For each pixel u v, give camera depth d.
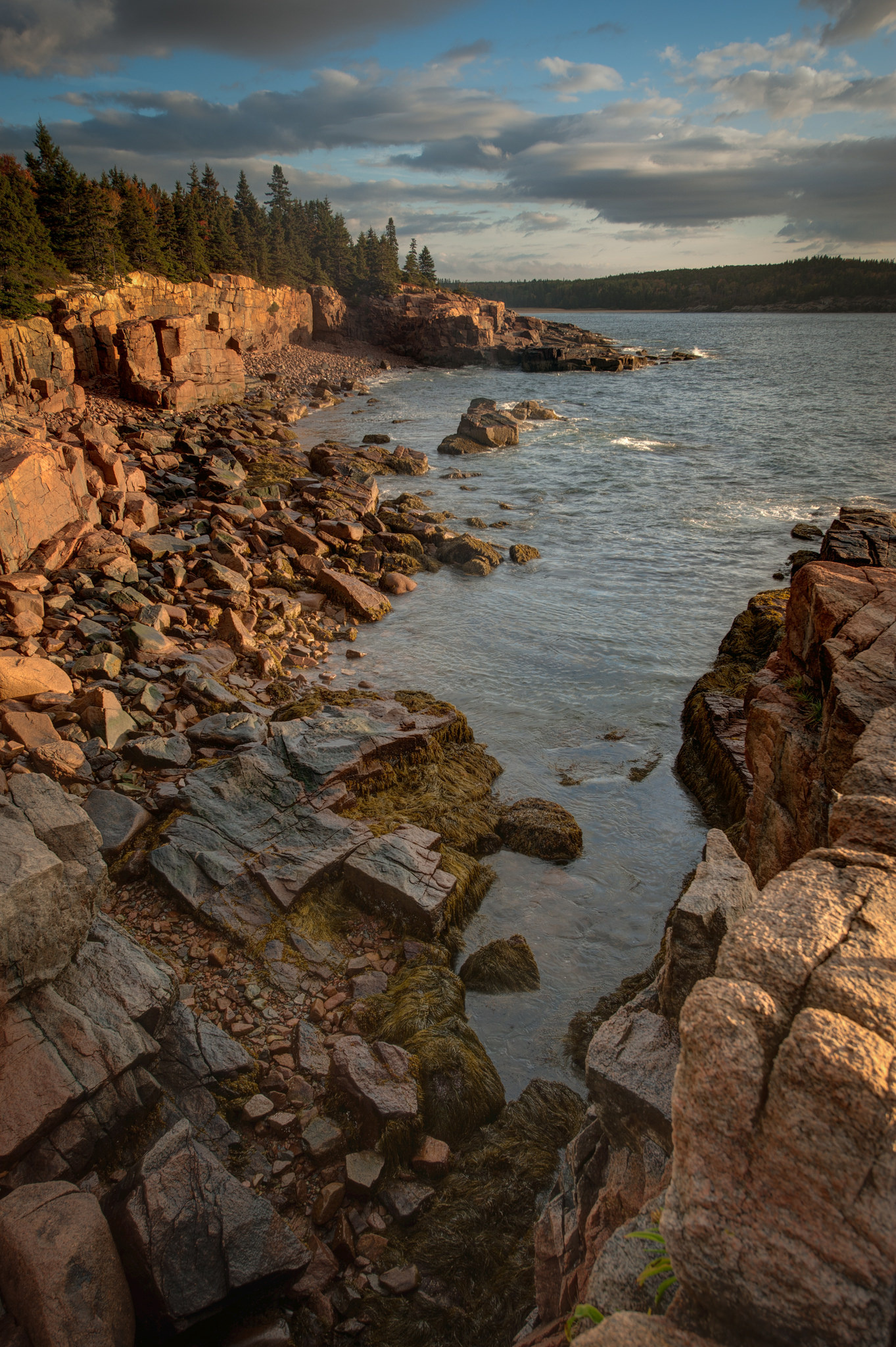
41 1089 6.07
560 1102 7.79
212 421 43.25
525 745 15.20
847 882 3.60
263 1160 6.86
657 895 11.22
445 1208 6.72
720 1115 2.75
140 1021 7.04
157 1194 5.58
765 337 177.25
